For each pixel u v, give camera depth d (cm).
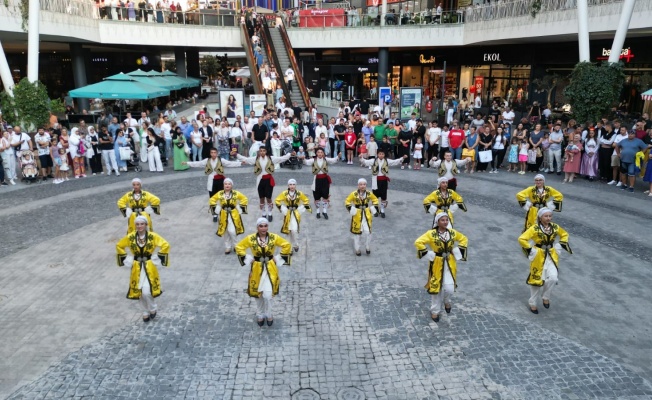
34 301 873
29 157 1698
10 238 1182
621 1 1936
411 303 866
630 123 2312
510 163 1903
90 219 1324
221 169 1249
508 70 3062
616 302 870
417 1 3691
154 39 2984
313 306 857
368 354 716
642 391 634
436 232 776
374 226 1268
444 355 713
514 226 1270
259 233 755
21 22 2144
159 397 623
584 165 1722
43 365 689
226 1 3647
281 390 637
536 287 817
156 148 1873
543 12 2284
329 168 1936
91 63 3834
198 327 789
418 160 1923
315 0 4034
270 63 2820
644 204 1454
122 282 951
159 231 1233
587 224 1278
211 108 3125
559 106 2727
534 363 693
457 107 2809
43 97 1992
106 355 712
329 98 3034
